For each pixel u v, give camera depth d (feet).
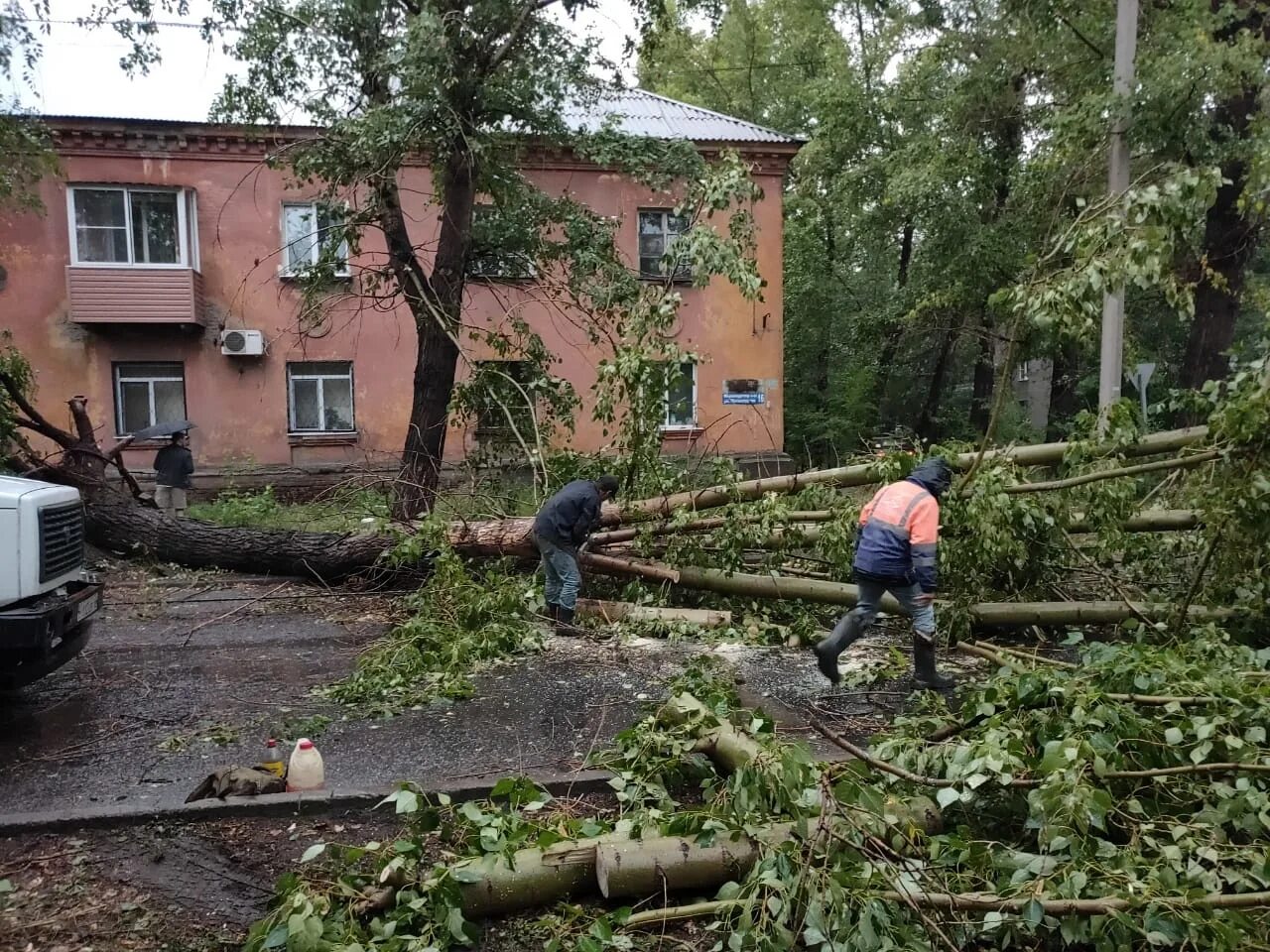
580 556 25.64
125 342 52.90
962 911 9.41
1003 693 13.20
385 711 17.10
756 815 10.70
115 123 50.60
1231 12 40.70
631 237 56.85
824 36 83.82
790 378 79.97
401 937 9.32
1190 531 21.24
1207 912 8.77
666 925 9.88
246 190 53.31
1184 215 16.30
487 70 33.81
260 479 54.13
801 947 9.36
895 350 72.33
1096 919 8.87
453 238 36.04
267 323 54.29
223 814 12.34
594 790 13.33
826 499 23.82
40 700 18.08
